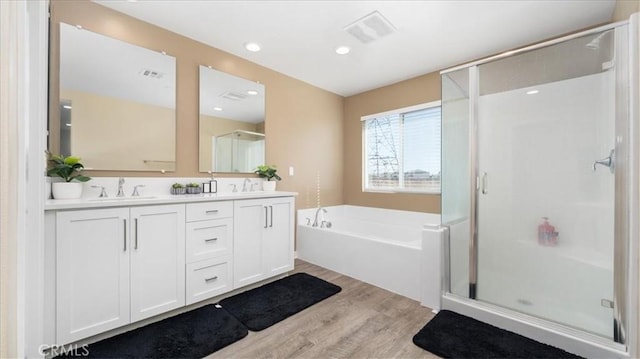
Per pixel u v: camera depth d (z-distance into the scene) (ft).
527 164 7.06
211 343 5.28
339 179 13.55
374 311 6.71
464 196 7.12
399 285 7.71
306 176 11.88
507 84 7.00
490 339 5.47
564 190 6.61
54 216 4.61
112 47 6.79
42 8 3.99
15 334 2.36
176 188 7.59
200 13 6.97
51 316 4.60
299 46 8.64
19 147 2.50
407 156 11.62
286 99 11.00
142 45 7.29
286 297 7.39
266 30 7.74
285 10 6.81
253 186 9.72
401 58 9.45
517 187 7.14
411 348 5.26
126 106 6.98
